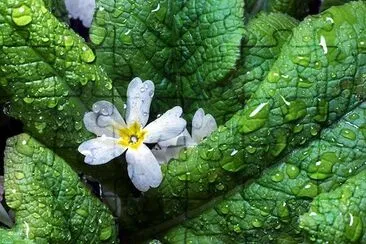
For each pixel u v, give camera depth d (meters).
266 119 0.28
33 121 0.28
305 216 0.27
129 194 0.30
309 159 0.28
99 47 0.29
